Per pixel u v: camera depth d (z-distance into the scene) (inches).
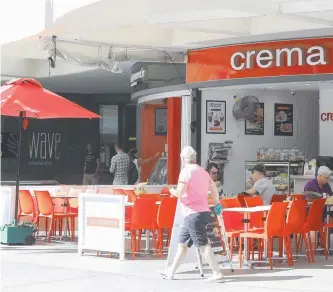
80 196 565.9
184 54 765.3
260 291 410.3
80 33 681.0
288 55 696.4
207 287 425.4
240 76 722.2
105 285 431.8
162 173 856.9
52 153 1177.4
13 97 590.6
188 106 784.9
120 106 1159.6
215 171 671.1
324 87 756.6
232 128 788.6
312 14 573.0
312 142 826.8
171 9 583.8
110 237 546.6
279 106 810.8
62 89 1104.8
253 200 543.2
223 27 650.8
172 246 469.4
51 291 412.2
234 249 589.3
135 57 741.3
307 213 563.5
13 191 680.4
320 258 554.9
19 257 555.5
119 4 541.3
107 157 1170.0
